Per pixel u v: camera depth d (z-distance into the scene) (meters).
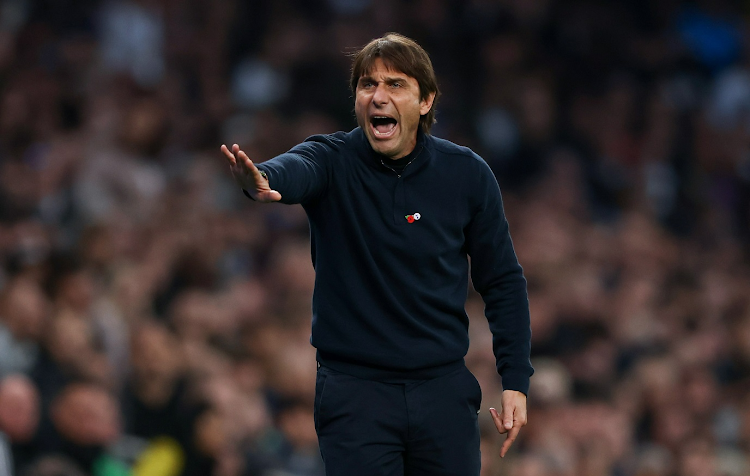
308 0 44.16
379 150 10.53
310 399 24.38
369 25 44.09
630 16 50.97
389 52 10.50
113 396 21.33
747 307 39.03
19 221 29.61
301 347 25.61
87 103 35.81
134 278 25.64
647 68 49.84
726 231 46.53
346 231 10.76
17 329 20.55
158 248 27.95
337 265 10.80
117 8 40.47
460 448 10.99
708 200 46.81
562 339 31.53
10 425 17.94
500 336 11.55
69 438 18.81
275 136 38.75
